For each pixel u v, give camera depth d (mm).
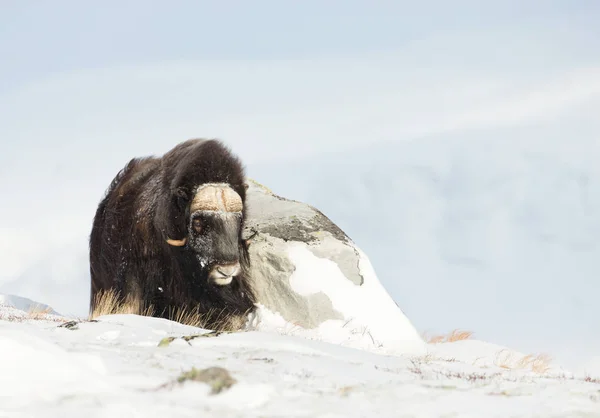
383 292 66812
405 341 64125
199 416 25703
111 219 62844
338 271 65938
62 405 25672
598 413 28266
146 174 63562
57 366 28578
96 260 65812
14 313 55875
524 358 63375
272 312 63094
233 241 56906
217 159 58031
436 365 41781
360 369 35562
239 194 58750
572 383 35031
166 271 59500
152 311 60094
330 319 63062
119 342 39406
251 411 26766
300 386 30625
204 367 32250
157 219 59281
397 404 28625
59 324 46688
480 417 27469
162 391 28156
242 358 35500
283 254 65438
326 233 68938
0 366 28031
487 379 36344
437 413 27750
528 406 28984
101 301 61094
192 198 57219
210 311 59844
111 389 27609
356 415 26938
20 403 25797
